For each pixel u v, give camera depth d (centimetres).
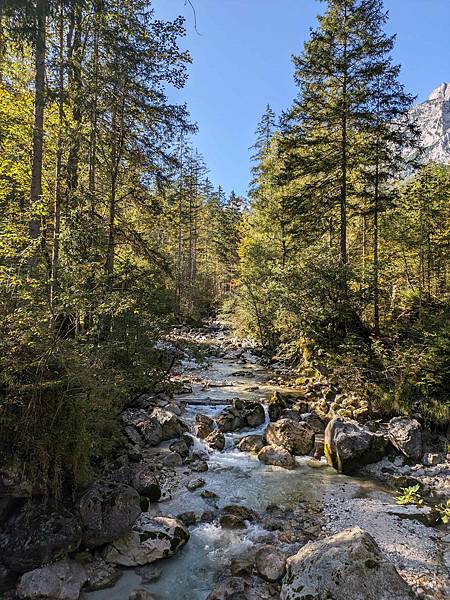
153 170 1296
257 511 745
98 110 1131
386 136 1591
